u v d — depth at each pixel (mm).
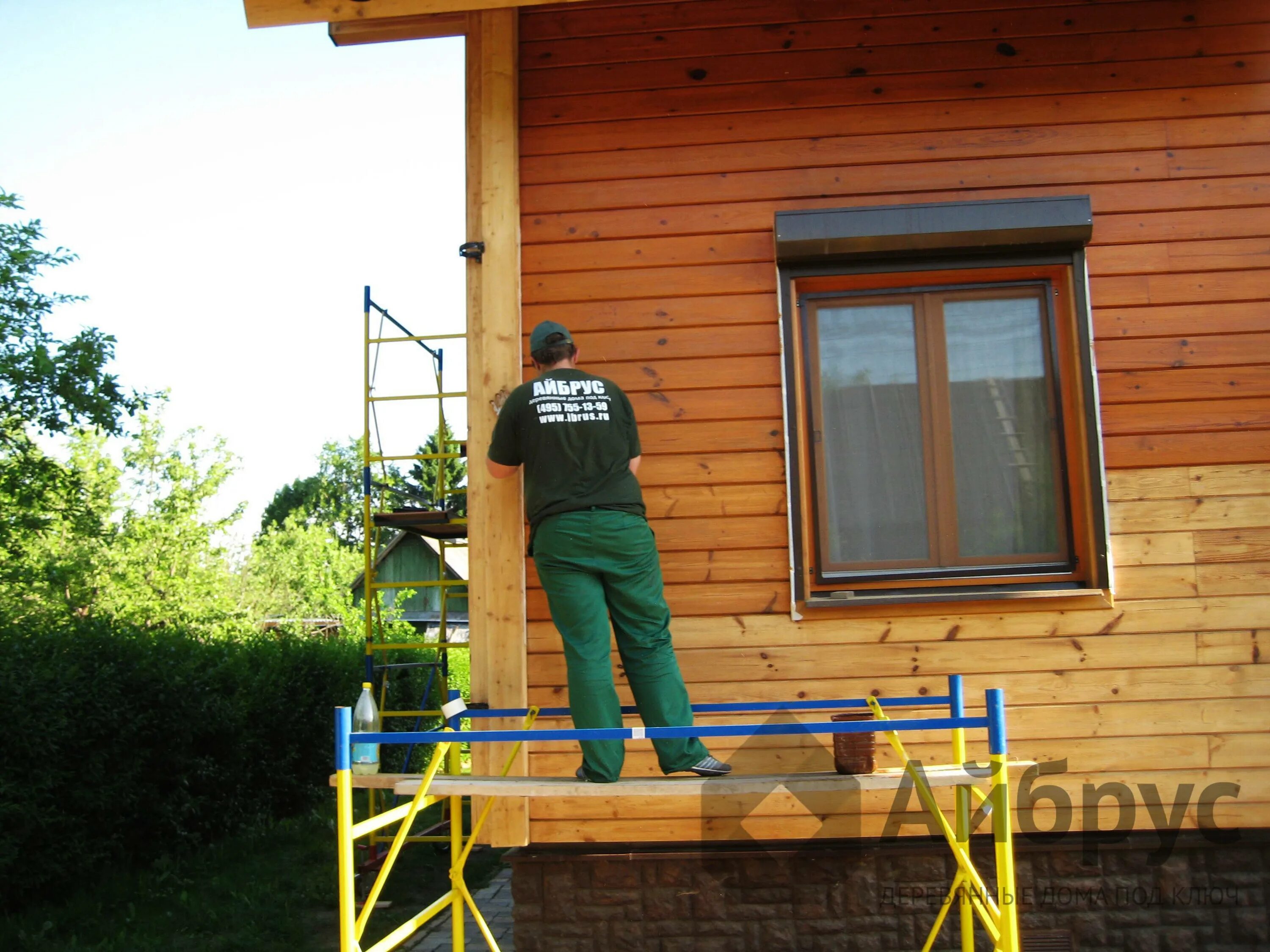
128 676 6902
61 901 6098
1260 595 4043
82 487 11883
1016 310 4238
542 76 4367
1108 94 4246
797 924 3986
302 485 59594
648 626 3418
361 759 3664
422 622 25219
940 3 4309
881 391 4227
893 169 4234
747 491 4141
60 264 11148
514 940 4633
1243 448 4098
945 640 4047
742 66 4312
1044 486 4172
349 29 4512
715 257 4234
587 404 3465
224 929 5586
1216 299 4152
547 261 4273
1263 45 4266
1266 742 3980
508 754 4039
